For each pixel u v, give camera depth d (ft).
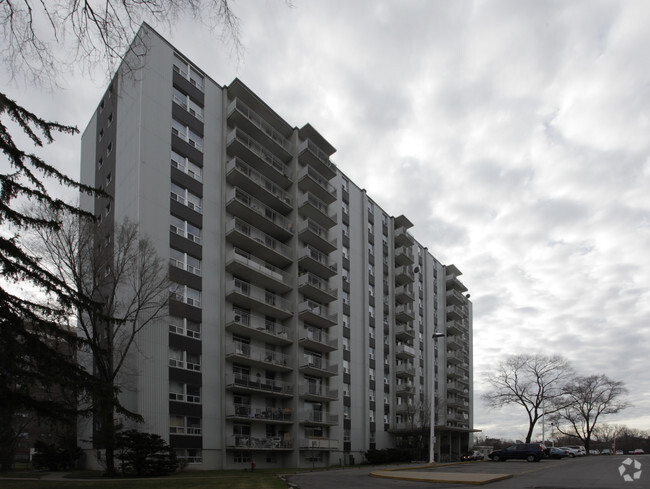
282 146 148.66
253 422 121.08
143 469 82.28
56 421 47.37
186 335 106.83
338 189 174.09
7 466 100.63
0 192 44.75
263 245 130.11
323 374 146.00
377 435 170.30
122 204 108.58
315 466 132.46
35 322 45.70
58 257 82.94
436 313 242.37
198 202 118.42
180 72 120.78
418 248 231.91
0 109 43.57
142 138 106.93
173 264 107.96
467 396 267.18
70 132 48.39
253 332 123.65
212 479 70.95
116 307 87.35
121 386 93.20
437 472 85.35
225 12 24.54
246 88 134.82
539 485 57.72
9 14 24.30
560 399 220.84
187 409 103.14
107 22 24.80
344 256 171.22
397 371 191.42
